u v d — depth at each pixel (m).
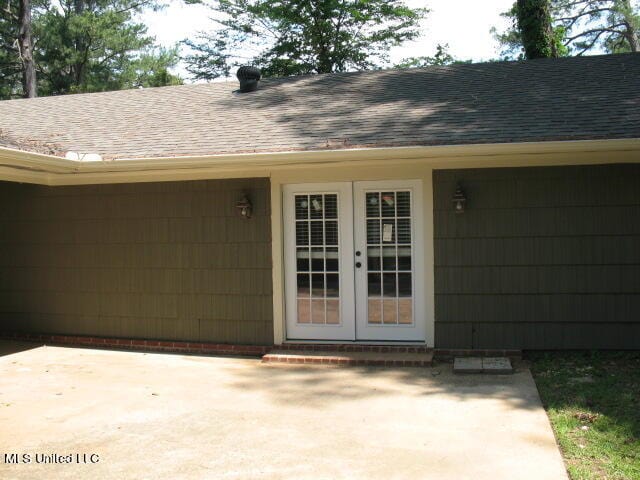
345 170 7.48
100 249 8.38
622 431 4.54
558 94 8.20
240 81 10.51
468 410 5.19
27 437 4.66
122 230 8.27
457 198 7.07
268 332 7.73
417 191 7.39
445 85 9.33
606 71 9.11
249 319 7.80
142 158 7.31
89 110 10.49
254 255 7.76
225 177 7.81
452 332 7.24
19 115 10.61
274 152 7.02
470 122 7.34
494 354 7.07
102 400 5.66
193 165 7.36
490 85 9.05
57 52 27.44
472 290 7.18
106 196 8.32
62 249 8.55
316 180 7.59
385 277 7.52
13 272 8.80
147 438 4.61
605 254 6.93
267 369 6.91
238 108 9.41
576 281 6.98
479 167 7.12
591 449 4.21
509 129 6.92
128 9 29.97
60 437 4.65
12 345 8.45
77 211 8.46
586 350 6.99
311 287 7.71
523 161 7.00
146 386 6.18
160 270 8.12
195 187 7.95
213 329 7.93
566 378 6.10
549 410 5.09
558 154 6.82
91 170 7.75
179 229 8.03
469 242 7.17
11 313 8.83
